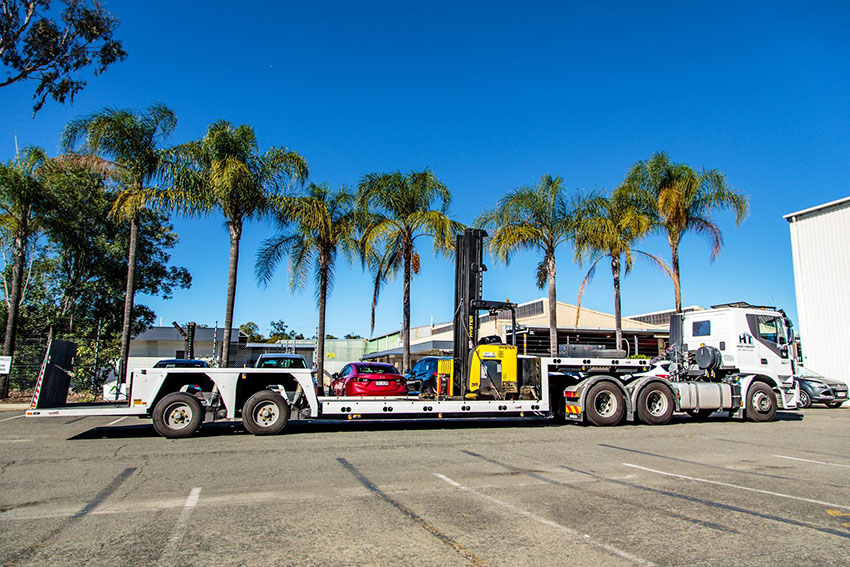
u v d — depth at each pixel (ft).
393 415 43.27
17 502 20.03
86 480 23.68
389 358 141.18
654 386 46.65
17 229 67.67
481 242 46.03
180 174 60.80
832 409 71.46
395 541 15.88
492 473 25.59
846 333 80.12
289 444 34.42
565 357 46.57
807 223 86.79
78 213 84.53
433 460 28.94
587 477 24.82
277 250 73.77
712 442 36.37
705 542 15.94
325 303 77.71
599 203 75.05
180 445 33.83
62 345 39.73
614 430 42.86
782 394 51.70
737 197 79.36
